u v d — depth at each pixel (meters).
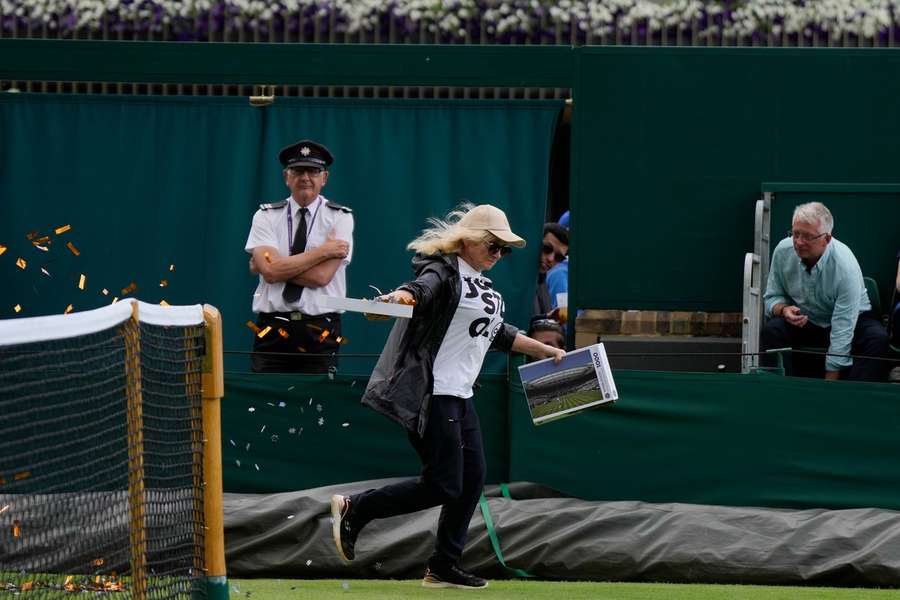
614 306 31.48
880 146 31.33
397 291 21.20
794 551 24.83
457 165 31.91
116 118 32.19
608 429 27.59
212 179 32.16
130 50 31.62
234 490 28.14
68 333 13.55
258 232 29.36
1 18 36.41
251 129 32.12
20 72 31.62
